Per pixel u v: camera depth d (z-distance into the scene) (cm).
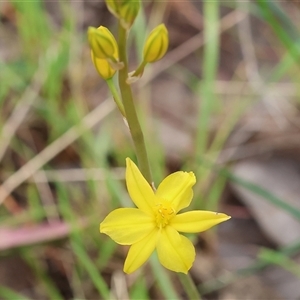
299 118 25
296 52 21
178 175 13
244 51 27
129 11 11
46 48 25
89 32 12
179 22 29
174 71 27
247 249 22
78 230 20
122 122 24
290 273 21
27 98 24
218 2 28
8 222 22
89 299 21
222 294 21
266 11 20
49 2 29
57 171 23
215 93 26
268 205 22
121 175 23
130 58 28
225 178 23
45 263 22
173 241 13
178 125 26
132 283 21
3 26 28
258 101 26
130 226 13
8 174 24
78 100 25
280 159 24
